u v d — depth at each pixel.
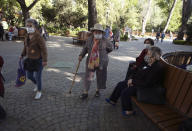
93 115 3.14
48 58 7.70
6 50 9.18
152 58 2.86
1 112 2.77
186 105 2.31
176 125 2.13
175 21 49.78
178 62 4.64
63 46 12.10
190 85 2.29
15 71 5.50
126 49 13.07
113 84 4.86
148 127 2.86
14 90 3.99
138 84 2.87
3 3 27.42
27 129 2.64
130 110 2.92
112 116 3.14
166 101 2.71
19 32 14.38
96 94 3.90
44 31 15.25
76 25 28.38
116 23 34.66
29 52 3.31
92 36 3.59
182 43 22.17
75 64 6.88
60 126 2.77
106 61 3.62
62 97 3.79
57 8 27.19
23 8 16.97
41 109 3.24
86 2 27.45
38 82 3.56
